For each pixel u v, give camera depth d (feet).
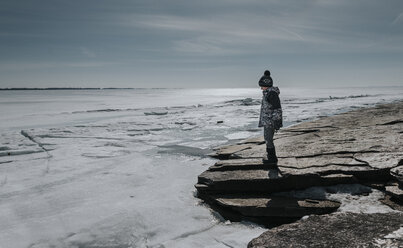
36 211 16.60
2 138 45.50
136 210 15.96
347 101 132.77
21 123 74.08
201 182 18.70
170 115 81.66
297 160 20.06
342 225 11.66
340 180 16.47
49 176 23.93
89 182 21.90
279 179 16.70
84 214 15.64
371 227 11.19
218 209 16.12
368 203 14.21
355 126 33.91
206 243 12.67
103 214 15.62
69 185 21.26
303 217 13.23
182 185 20.47
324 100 150.82
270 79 19.20
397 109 54.24
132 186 20.84
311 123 41.32
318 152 21.77
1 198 18.94
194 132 47.96
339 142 24.75
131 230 13.85
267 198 15.99
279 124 19.08
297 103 128.36
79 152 33.63
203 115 78.07
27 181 22.67
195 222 14.70
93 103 211.41
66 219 15.08
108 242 12.97
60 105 181.37
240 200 15.83
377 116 43.24
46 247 12.60
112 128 55.11
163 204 16.85
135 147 36.45
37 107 158.51
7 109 140.36
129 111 110.83
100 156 31.40
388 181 16.39
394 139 23.63
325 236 10.91
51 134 47.88
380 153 19.54
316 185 16.63
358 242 10.15
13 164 28.48
